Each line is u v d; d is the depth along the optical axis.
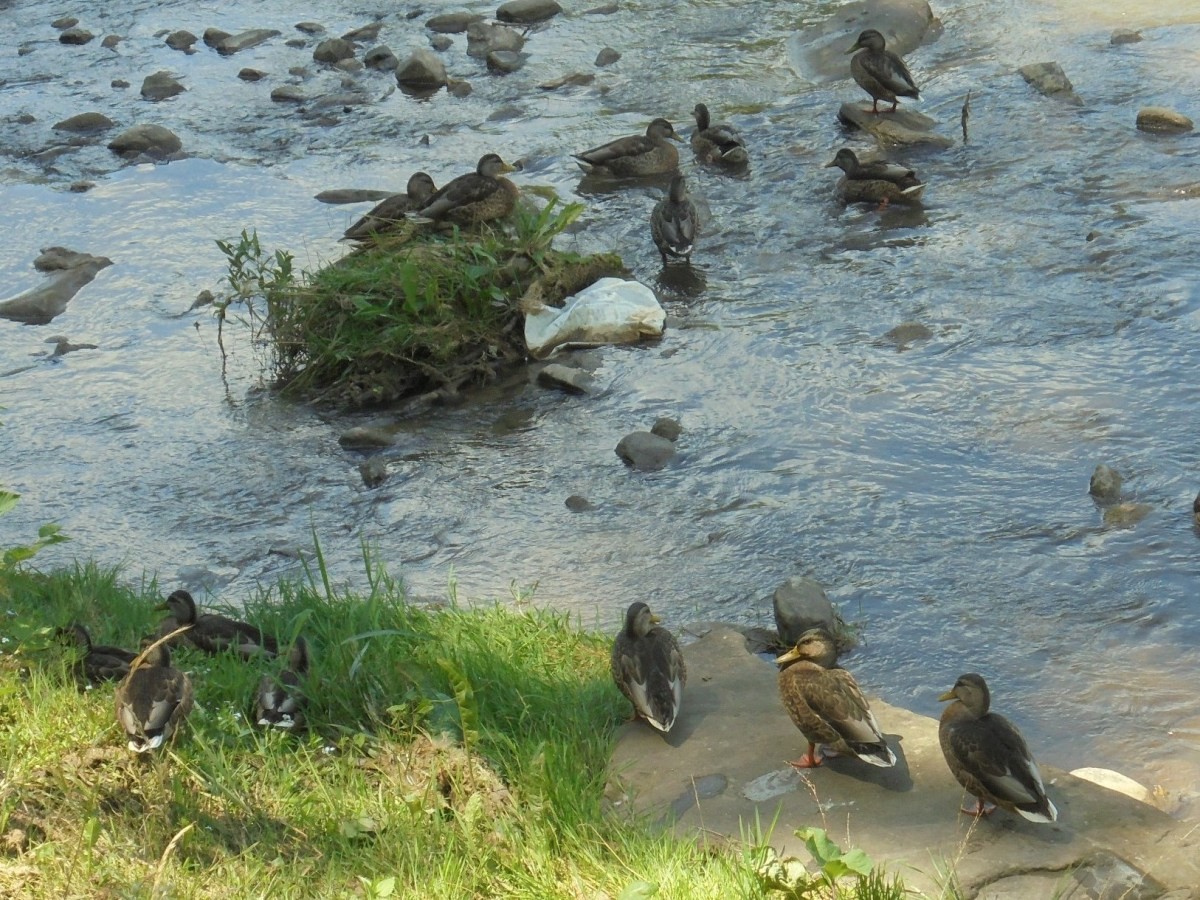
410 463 12.19
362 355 13.42
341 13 24.72
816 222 15.79
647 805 6.81
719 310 14.24
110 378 13.97
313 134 19.66
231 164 18.88
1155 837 6.28
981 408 11.98
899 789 6.76
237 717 7.40
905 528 10.52
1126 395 11.89
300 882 6.02
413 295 13.48
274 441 12.72
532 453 12.19
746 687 7.92
